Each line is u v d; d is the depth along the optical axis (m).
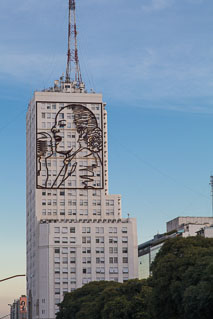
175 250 189.25
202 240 192.38
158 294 176.88
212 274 155.50
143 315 197.62
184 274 167.38
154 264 192.75
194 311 158.25
